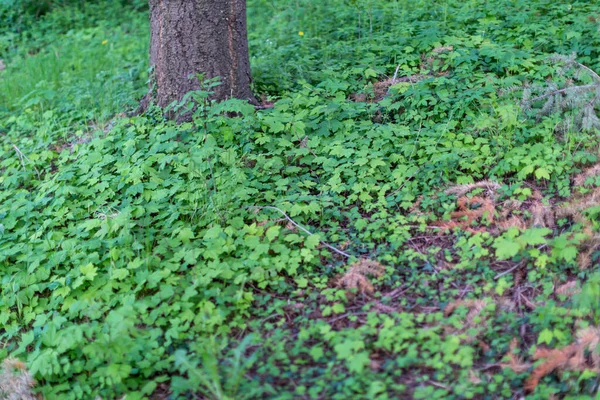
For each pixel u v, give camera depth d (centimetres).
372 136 526
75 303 409
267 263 421
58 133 647
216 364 351
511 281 398
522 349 354
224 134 534
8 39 984
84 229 481
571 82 543
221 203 464
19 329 423
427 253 429
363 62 637
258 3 919
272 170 510
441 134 515
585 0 719
